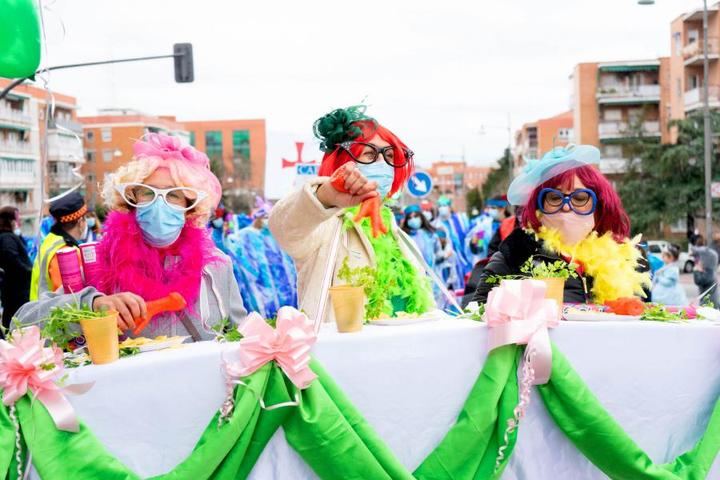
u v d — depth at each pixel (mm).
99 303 1973
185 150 2379
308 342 1753
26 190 58250
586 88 53375
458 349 1913
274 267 7605
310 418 1731
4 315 6199
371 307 2092
